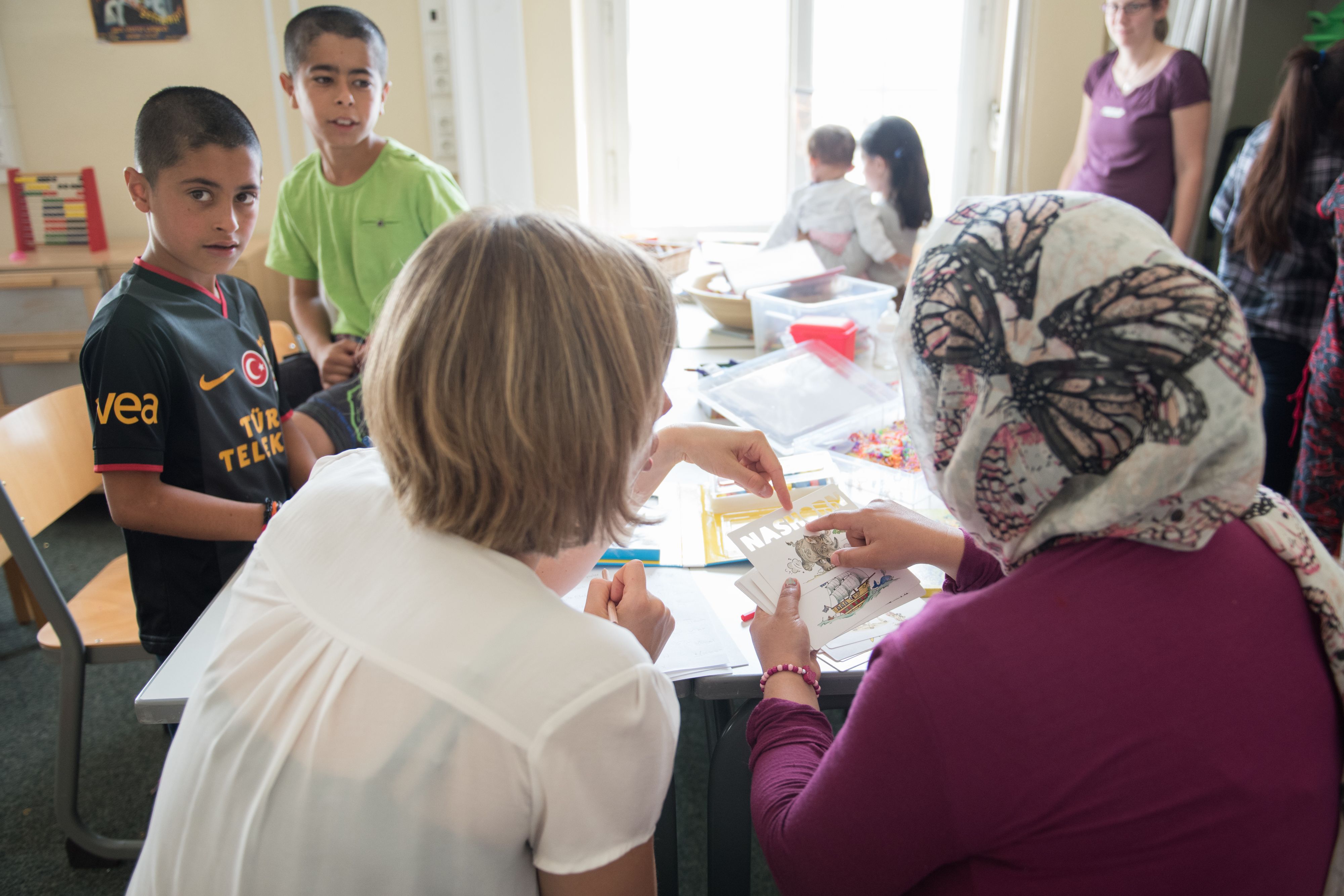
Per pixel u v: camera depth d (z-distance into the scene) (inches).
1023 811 22.6
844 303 75.4
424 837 21.9
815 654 35.6
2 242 122.7
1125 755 21.8
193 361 49.5
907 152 104.0
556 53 126.0
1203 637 22.3
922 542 37.9
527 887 24.3
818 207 105.2
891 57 139.9
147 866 24.9
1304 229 77.8
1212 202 130.0
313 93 78.4
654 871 24.9
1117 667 22.1
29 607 92.8
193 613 52.6
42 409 61.7
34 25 117.0
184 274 51.3
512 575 23.6
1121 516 22.0
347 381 77.6
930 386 25.7
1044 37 129.6
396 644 22.6
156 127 47.2
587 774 21.8
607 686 22.0
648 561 45.7
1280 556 24.6
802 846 26.5
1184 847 21.7
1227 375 20.5
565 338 22.0
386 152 84.1
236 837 22.9
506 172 129.2
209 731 24.4
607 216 147.8
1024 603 23.1
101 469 46.3
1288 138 76.5
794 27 137.8
